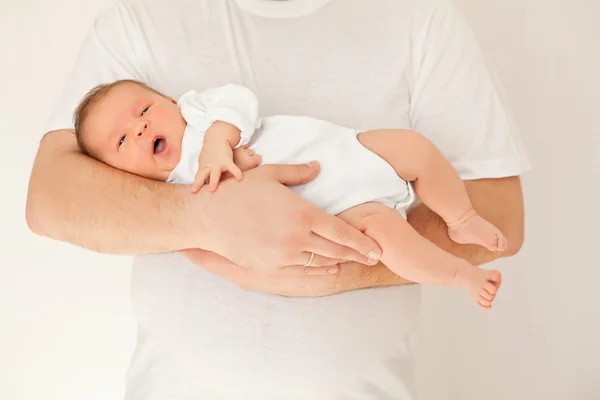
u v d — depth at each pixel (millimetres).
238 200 1425
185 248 1509
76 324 2369
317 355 1541
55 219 1525
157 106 1533
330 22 1757
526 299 2389
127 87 1550
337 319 1554
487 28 2355
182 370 1583
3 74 2344
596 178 2342
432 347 2398
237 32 1762
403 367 1645
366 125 1721
